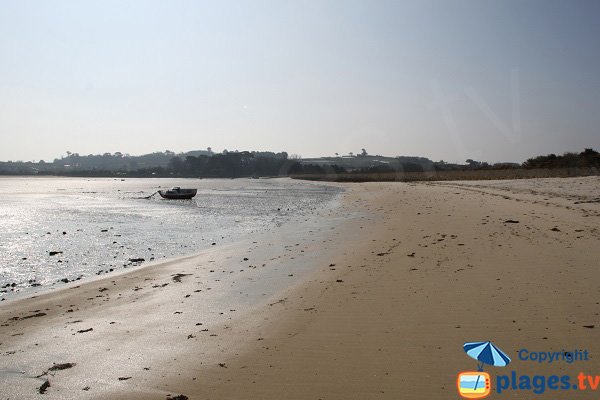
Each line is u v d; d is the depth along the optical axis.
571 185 36.72
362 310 8.31
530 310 7.54
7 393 5.66
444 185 58.31
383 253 13.94
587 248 12.05
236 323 8.20
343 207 38.03
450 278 10.07
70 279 14.06
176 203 53.94
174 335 7.69
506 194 34.03
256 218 33.00
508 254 12.12
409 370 5.71
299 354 6.46
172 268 14.40
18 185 139.50
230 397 5.32
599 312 7.24
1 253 18.97
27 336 8.03
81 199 64.94
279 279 11.78
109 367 6.38
